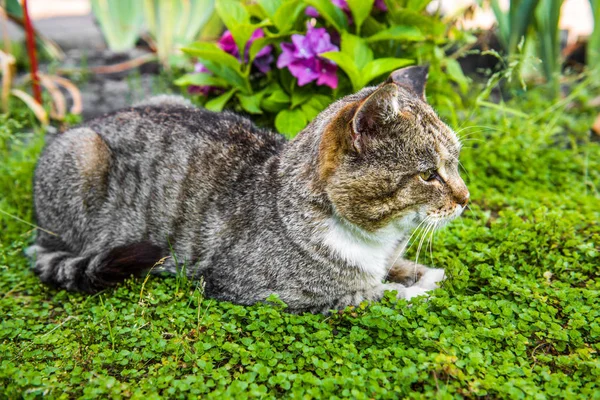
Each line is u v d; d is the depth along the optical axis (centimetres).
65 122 114
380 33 89
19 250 86
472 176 97
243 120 84
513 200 92
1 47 138
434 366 64
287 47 90
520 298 74
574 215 86
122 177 81
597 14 117
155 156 80
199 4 134
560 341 69
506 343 69
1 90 121
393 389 64
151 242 80
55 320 76
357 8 88
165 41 135
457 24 108
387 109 69
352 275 73
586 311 71
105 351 68
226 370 67
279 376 64
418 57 94
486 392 63
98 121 85
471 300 73
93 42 157
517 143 102
